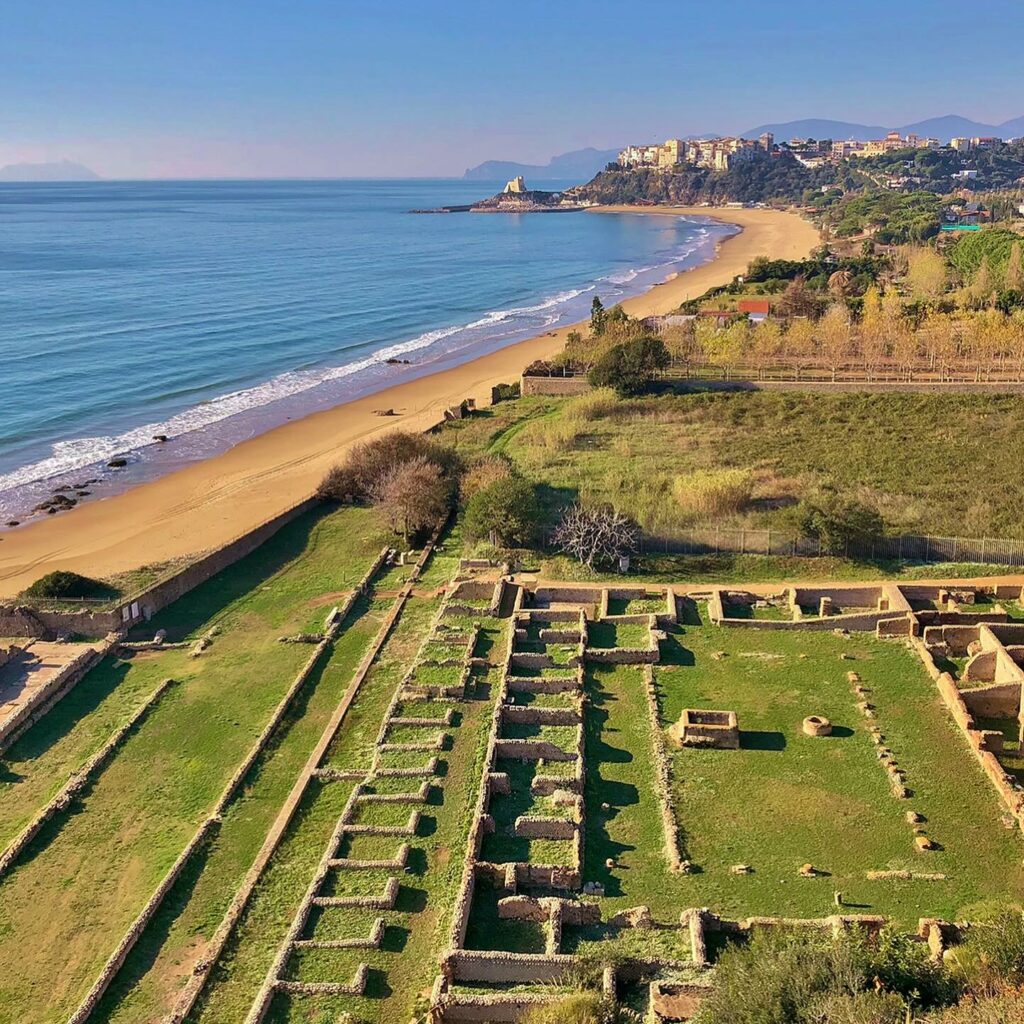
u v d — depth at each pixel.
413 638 50.25
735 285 167.88
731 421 88.00
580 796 36.06
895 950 24.52
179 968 29.70
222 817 36.59
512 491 60.81
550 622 50.47
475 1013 26.22
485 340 140.12
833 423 85.31
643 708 42.81
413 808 36.03
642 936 29.45
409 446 73.62
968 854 33.44
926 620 48.97
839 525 56.72
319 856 34.12
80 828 36.31
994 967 23.89
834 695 43.56
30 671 46.88
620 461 77.12
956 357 104.00
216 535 66.50
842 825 35.03
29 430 91.44
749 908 30.80
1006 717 42.25
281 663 48.34
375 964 28.97
